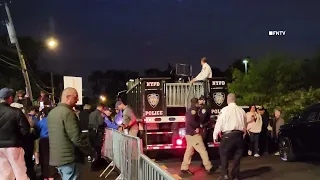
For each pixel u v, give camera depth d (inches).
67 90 244.1
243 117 359.3
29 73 1475.1
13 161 284.4
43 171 345.1
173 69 556.7
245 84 1311.5
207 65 520.4
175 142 491.5
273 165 468.1
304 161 493.7
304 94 948.6
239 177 394.9
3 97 285.0
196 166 470.0
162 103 502.0
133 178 292.4
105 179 397.4
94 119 500.7
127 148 327.9
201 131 430.6
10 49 1288.1
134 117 472.7
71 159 238.2
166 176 171.6
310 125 446.9
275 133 585.3
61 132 236.7
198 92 521.7
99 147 499.5
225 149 358.6
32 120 347.3
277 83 1212.5
